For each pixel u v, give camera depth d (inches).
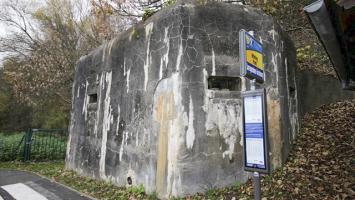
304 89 332.8
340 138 243.6
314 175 194.1
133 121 239.3
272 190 185.0
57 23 695.7
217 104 207.2
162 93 213.9
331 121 285.7
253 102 118.8
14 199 225.8
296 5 348.2
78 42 687.7
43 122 840.3
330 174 191.6
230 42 216.7
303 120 303.7
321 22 105.4
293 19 369.7
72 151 340.8
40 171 341.1
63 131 452.1
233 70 213.2
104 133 277.4
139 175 224.2
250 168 117.0
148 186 213.5
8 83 815.7
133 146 235.1
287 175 201.2
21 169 355.9
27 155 414.3
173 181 193.8
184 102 201.3
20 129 880.9
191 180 193.9
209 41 211.8
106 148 270.2
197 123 200.7
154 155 212.8
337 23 109.6
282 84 234.2
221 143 203.8
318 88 341.1
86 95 327.9
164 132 206.8
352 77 144.6
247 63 120.1
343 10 109.6
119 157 249.6
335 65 132.6
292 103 265.7
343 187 172.9
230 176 202.4
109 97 278.5
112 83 276.7
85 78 337.4
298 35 402.9
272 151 214.1
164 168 201.3
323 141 246.1
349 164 199.8
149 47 232.5
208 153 199.6
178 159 195.0
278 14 342.3
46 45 665.0
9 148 414.0
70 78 641.6
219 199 183.5
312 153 229.9
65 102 703.7
